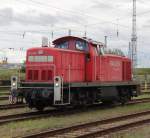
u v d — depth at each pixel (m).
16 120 15.39
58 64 18.42
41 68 18.67
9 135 12.10
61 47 20.33
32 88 18.38
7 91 33.66
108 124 14.93
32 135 11.61
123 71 23.67
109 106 22.67
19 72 20.45
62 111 19.45
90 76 20.30
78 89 19.34
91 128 13.80
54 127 13.90
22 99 19.03
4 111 19.12
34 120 15.62
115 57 22.69
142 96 31.94
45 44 19.48
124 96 23.98
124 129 13.76
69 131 13.01
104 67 21.42
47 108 21.28
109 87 21.91
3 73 55.06
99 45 21.27
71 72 19.28
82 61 20.16
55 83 17.72
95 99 20.81
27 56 19.22
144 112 18.47
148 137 12.22
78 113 18.61
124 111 19.81
